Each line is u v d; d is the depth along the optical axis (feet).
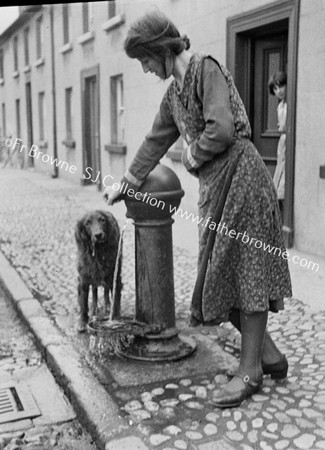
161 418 9.89
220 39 26.16
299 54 20.76
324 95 19.71
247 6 23.86
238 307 10.16
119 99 40.24
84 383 11.28
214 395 10.16
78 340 13.55
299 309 15.11
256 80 25.16
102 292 17.31
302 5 20.43
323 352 12.36
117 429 9.59
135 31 9.89
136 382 11.30
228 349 12.86
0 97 62.80
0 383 12.32
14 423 10.69
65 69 47.91
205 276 10.07
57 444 9.97
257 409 9.97
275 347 10.94
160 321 12.34
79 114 45.96
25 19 51.80
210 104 9.47
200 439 9.18
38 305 16.51
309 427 9.37
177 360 12.16
